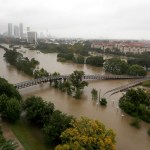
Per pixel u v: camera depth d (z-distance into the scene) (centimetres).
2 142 5338
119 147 6819
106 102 10606
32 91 12444
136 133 7819
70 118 6762
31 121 7950
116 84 15088
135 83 14875
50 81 13862
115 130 7931
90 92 12700
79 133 5634
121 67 18750
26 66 17625
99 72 19462
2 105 7888
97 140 5462
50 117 7231
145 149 6806
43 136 7012
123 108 9919
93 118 8894
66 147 5222
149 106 10119
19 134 7044
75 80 12500
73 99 11250
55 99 11131
